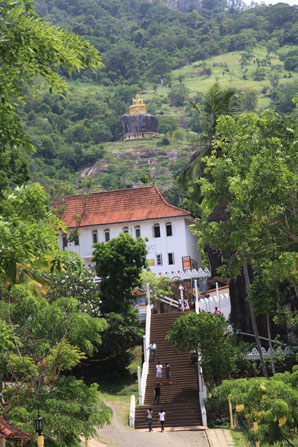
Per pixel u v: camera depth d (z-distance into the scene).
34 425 32.88
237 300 63.44
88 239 99.25
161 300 79.88
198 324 56.22
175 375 60.91
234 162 37.66
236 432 50.19
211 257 90.50
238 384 34.12
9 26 21.36
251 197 34.19
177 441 48.53
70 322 36.97
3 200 25.25
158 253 97.44
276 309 55.00
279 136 35.03
